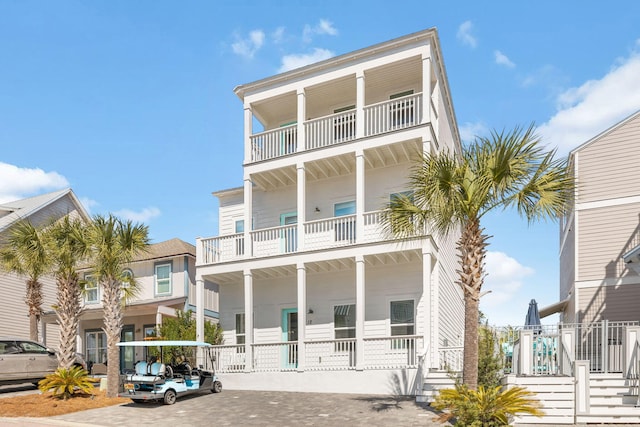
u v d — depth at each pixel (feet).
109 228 58.80
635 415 40.42
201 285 73.97
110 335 58.75
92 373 90.17
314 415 45.57
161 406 52.44
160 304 86.28
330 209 74.90
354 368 61.46
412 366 58.59
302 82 72.18
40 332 102.06
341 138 74.79
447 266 74.64
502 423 36.01
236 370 68.69
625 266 64.80
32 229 67.72
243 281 79.51
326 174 74.28
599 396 42.06
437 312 63.77
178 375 56.18
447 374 54.34
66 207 111.96
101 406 53.01
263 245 73.92
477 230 39.93
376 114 67.67
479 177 38.73
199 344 58.75
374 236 65.62
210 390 61.00
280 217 78.74
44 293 103.24
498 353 52.75
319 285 73.41
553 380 41.88
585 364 41.55
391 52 66.54
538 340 46.85
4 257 74.13
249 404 52.34
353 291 71.10
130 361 93.66
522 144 38.93
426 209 41.78
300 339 65.26
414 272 67.41
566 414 41.22
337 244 69.77
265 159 72.64
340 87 73.67
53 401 54.85
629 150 67.15
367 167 72.84
